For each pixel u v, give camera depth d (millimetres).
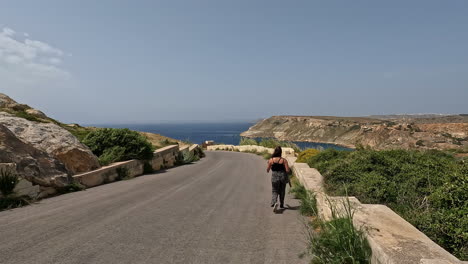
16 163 7199
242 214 6297
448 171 6719
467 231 3562
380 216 4105
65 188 8414
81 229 4844
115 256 3736
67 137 10742
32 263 3439
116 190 8938
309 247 4008
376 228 3541
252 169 16984
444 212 4133
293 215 6285
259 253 3990
